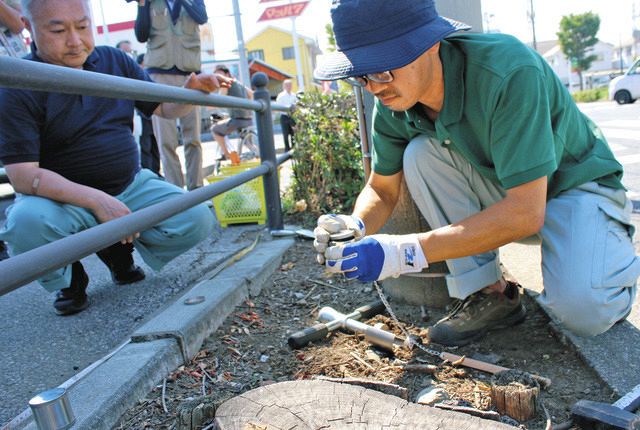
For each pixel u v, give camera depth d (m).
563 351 1.90
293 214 4.21
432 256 1.65
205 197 2.46
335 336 2.12
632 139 7.36
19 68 1.38
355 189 4.16
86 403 1.59
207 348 2.07
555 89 1.74
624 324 1.97
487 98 1.63
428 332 2.04
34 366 2.03
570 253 1.78
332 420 1.28
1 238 2.19
